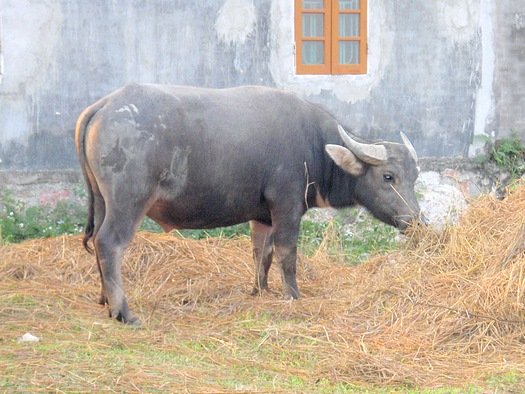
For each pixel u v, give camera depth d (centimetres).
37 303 1533
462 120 2409
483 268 1559
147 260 1777
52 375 1197
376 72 2356
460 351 1369
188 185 1502
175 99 1495
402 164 1605
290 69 2312
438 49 2386
